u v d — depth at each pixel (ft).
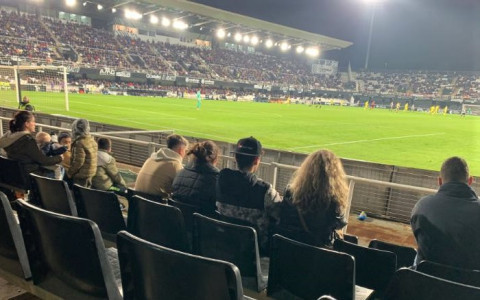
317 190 8.96
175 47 173.88
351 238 12.95
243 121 73.61
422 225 8.46
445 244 8.09
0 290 9.16
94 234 5.69
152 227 9.29
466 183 8.46
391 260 8.62
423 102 186.60
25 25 131.23
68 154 18.70
